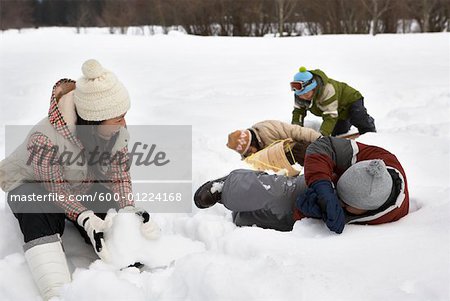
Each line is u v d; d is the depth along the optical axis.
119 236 2.55
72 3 38.12
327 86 5.04
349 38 18.34
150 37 19.91
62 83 2.60
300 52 14.27
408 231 2.39
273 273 1.98
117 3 31.47
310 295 1.89
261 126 3.89
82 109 2.45
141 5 31.08
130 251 2.54
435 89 7.16
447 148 4.22
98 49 15.98
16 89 8.57
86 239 2.76
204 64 12.20
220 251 2.34
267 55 13.73
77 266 2.61
